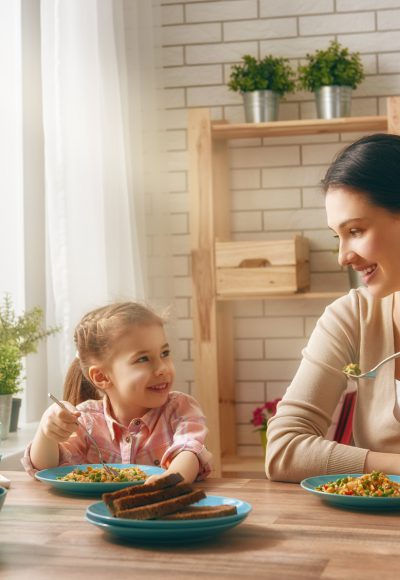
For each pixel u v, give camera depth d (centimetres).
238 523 115
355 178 162
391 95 386
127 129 332
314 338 192
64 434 177
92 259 297
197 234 361
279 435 175
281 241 351
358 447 184
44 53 287
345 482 145
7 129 312
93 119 303
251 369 393
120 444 201
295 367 390
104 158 311
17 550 112
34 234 324
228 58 396
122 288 317
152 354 200
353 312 191
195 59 398
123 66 330
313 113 389
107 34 318
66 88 289
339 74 361
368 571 99
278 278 352
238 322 394
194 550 110
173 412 202
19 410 296
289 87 368
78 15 297
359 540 114
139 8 354
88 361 208
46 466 181
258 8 393
